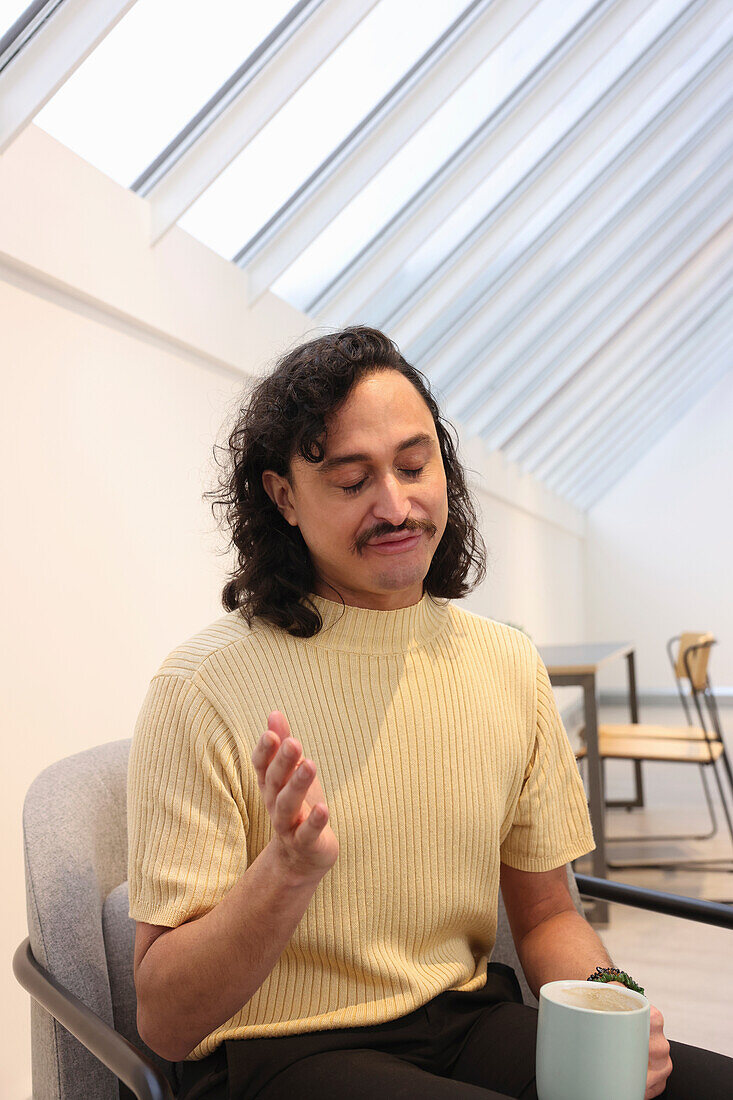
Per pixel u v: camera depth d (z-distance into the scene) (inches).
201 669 36.0
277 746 28.7
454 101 108.6
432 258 130.0
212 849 33.9
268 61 80.7
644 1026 29.4
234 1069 33.5
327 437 35.4
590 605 330.0
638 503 326.6
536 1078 32.2
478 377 173.9
